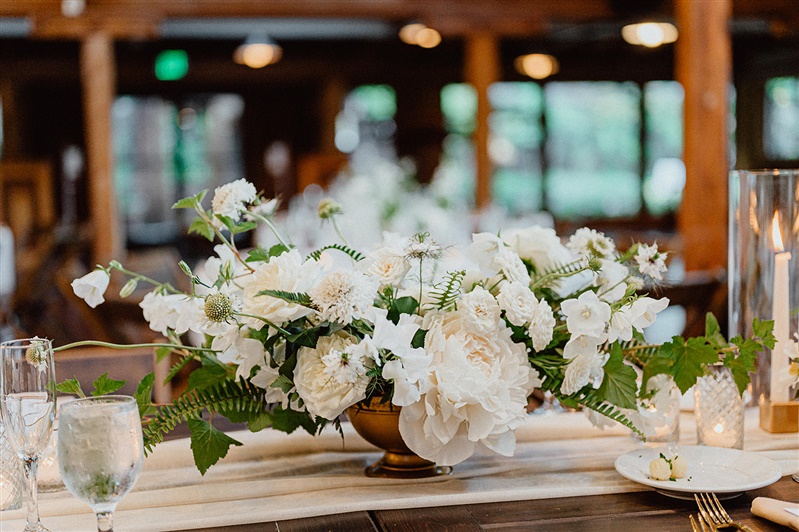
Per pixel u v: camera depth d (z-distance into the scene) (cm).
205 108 1216
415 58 1080
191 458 144
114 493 101
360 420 131
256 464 143
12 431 111
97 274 129
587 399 130
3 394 112
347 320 115
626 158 1111
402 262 126
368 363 118
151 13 674
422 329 126
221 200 134
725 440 143
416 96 1122
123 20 671
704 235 460
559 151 1108
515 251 139
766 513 115
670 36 683
